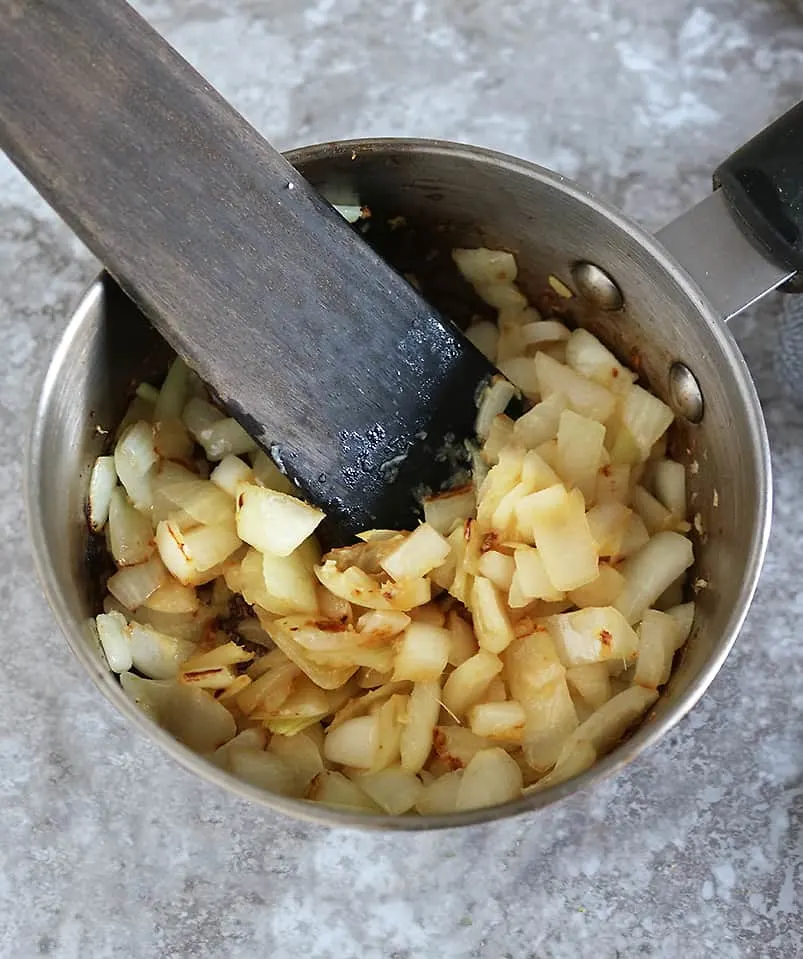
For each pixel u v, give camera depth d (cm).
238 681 31
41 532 29
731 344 30
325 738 32
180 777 35
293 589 32
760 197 30
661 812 34
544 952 34
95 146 27
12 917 34
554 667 31
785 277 30
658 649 32
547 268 33
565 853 34
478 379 32
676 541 33
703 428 32
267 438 30
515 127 39
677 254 31
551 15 39
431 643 31
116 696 28
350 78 39
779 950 34
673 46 39
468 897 34
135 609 32
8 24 26
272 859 34
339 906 34
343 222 30
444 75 39
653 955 34
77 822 34
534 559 31
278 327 30
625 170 38
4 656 35
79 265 38
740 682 35
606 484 33
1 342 37
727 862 34
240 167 28
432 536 31
